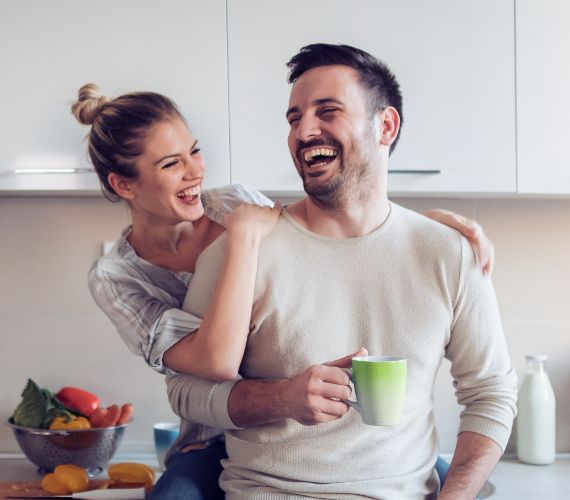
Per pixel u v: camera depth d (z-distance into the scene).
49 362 2.38
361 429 1.38
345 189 1.41
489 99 2.03
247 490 1.41
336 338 1.41
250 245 1.42
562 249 2.38
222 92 2.02
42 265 2.38
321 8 2.02
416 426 1.43
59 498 1.88
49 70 2.02
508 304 2.39
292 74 1.47
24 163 2.03
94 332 2.38
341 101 1.40
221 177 2.03
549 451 2.25
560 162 2.04
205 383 1.48
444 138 2.03
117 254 1.80
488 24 2.03
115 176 1.76
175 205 1.74
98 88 2.01
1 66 2.02
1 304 2.38
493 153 2.04
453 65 2.03
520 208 2.38
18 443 2.15
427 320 1.43
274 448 1.40
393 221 1.47
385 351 1.41
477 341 1.48
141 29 2.02
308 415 1.30
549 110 2.04
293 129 1.45
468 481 1.42
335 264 1.43
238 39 2.02
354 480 1.38
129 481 1.98
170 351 1.51
